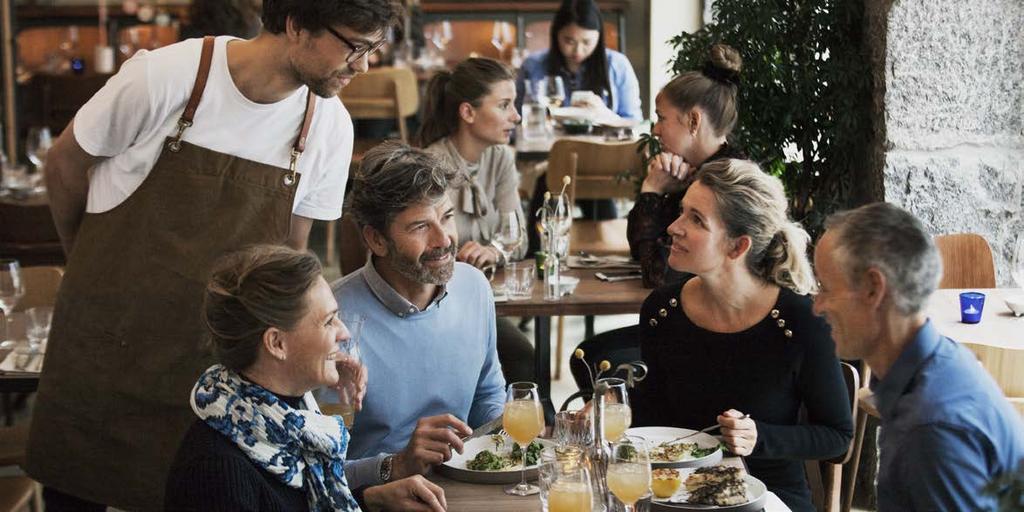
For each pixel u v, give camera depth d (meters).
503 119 4.05
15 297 3.39
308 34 2.41
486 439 2.53
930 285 1.82
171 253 2.54
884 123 3.89
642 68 8.22
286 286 1.80
